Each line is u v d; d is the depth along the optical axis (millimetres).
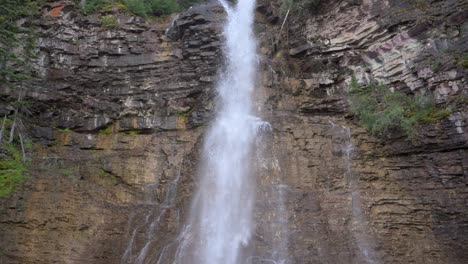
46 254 12570
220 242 13773
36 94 17203
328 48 18812
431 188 13555
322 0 19422
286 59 19938
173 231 14047
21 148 15617
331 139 15812
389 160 14758
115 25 19344
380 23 17109
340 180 14664
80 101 18047
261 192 14750
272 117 17250
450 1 15594
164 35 20016
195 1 24656
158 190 15477
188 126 17828
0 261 12008
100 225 13797
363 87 17391
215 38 19609
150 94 18547
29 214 13133
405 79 15961
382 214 13734
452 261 12297
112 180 15531
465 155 13414
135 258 13312
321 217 13750
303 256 12906
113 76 18625
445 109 14320
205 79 18734
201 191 15227
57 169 15125
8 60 16484
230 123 17297
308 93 18609
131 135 17531
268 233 13609
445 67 14562
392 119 14773
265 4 21953
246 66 19469
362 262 12734
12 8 17141
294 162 15312
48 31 18219
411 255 12742
